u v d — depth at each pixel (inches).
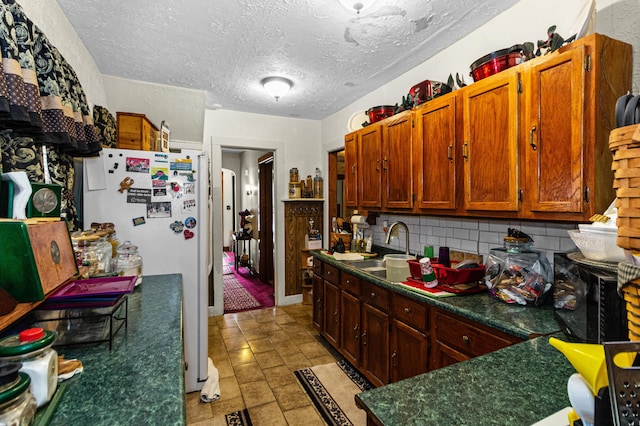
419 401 30.1
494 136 61.6
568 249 62.7
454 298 66.0
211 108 141.8
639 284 24.2
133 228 80.0
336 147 150.6
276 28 78.2
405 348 74.5
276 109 144.9
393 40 84.4
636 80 51.0
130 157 79.6
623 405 18.4
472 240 84.4
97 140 66.4
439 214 75.9
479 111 64.8
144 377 33.4
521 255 64.2
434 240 97.0
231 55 92.2
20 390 22.9
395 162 90.4
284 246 159.2
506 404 29.5
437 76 92.1
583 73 47.6
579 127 48.0
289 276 160.9
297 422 74.5
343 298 101.7
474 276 72.1
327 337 112.6
